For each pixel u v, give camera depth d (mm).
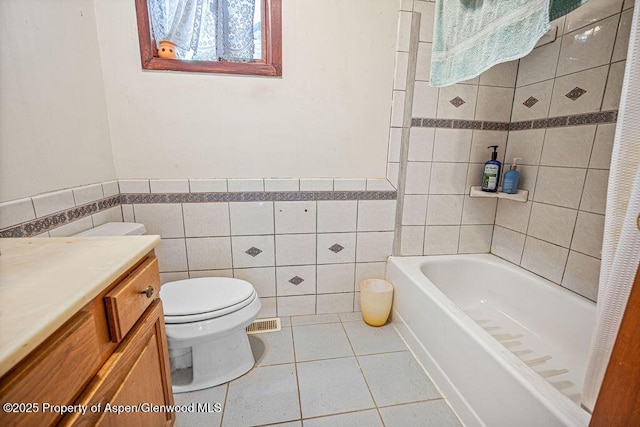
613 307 642
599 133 1158
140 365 665
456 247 1752
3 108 768
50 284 489
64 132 1009
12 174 796
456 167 1646
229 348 1230
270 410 1095
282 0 1306
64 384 428
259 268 1586
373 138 1536
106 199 1257
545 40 1373
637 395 473
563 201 1323
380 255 1704
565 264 1327
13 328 370
